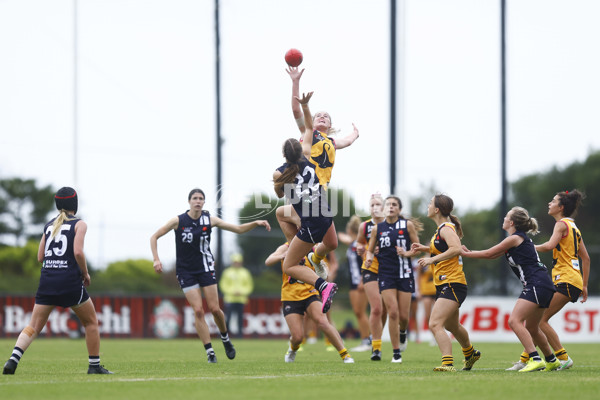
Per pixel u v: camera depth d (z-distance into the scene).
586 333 71.50
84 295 29.34
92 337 29.84
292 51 31.03
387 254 38.75
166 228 37.06
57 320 78.38
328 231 31.39
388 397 21.70
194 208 37.16
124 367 34.19
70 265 29.00
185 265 37.53
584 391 23.22
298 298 37.91
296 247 31.14
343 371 31.53
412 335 76.81
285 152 30.25
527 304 31.28
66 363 37.25
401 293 38.94
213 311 37.91
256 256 140.88
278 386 24.64
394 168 70.69
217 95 80.94
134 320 79.75
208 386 24.72
